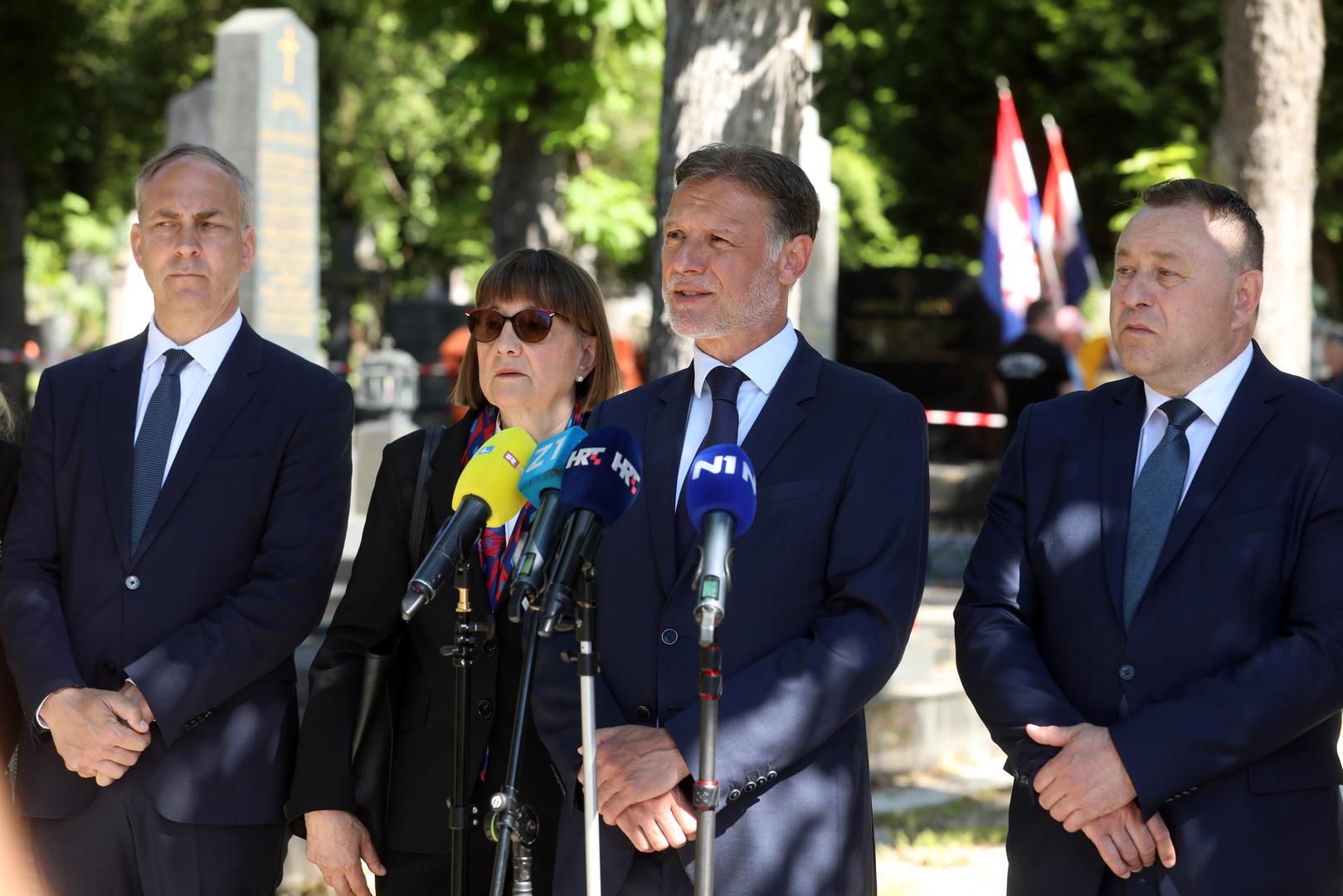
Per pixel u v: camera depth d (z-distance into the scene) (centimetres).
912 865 1809
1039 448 1070
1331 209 6569
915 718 2239
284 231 3825
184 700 1060
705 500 824
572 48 4575
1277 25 2506
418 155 8244
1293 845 945
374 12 7369
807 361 1016
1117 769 926
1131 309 1016
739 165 1001
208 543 1106
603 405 1068
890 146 7275
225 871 1094
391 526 1131
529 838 879
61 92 6650
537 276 1163
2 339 6762
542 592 858
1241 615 963
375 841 1109
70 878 1076
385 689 1119
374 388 4484
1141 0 6306
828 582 969
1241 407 1004
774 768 914
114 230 10319
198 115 4384
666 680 948
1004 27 6688
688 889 929
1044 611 1035
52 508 1136
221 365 1148
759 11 1642
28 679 1078
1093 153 6650
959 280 4347
